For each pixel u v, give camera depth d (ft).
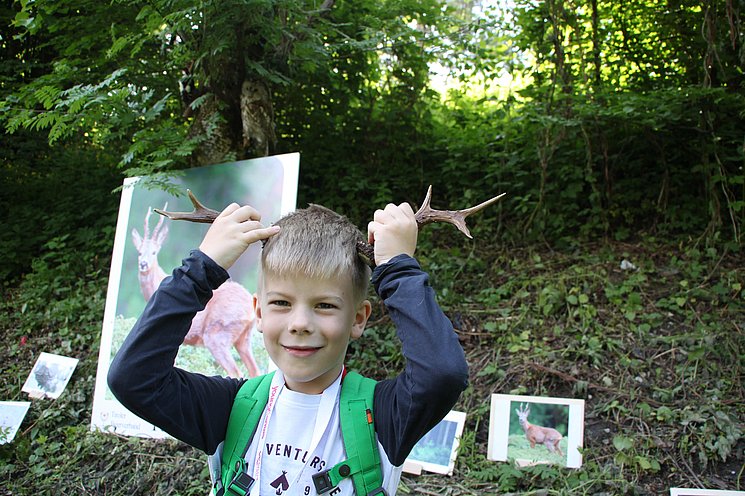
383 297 4.13
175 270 4.22
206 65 12.94
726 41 14.73
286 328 4.20
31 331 14.34
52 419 11.35
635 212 15.48
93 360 12.94
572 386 10.90
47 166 19.77
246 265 11.10
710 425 9.61
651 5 15.84
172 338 4.01
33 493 9.75
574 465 9.37
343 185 16.97
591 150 15.99
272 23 12.28
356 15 16.78
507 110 16.44
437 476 9.47
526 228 15.64
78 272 16.15
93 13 14.29
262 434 4.38
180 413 4.15
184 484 9.57
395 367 11.91
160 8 11.81
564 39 15.64
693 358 10.90
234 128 13.55
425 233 16.39
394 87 18.31
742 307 12.09
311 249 4.20
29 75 18.60
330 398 4.42
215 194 11.62
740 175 14.93
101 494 9.67
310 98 17.99
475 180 17.48
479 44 17.37
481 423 10.46
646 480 9.02
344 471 4.17
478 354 12.12
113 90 12.92
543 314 12.85
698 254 13.69
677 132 15.34
